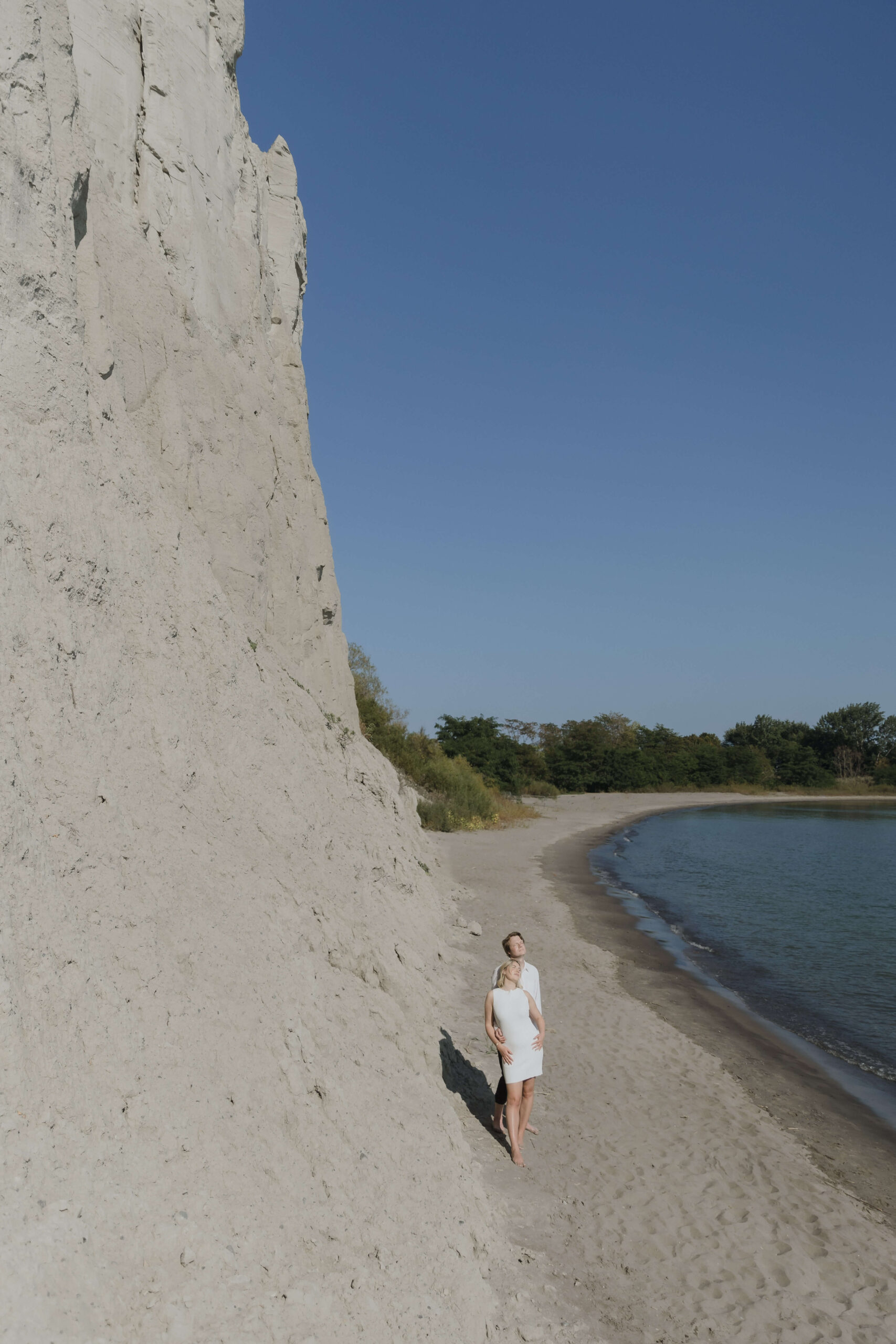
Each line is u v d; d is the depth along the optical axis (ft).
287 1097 16.19
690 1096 29.71
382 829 42.88
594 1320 16.39
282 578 46.47
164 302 36.83
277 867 25.11
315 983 20.85
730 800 253.65
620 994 43.24
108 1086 13.17
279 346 53.98
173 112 40.11
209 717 26.78
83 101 35.01
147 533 25.98
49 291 22.16
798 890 87.04
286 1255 12.94
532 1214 19.86
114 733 20.54
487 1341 14.57
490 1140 23.17
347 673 57.26
